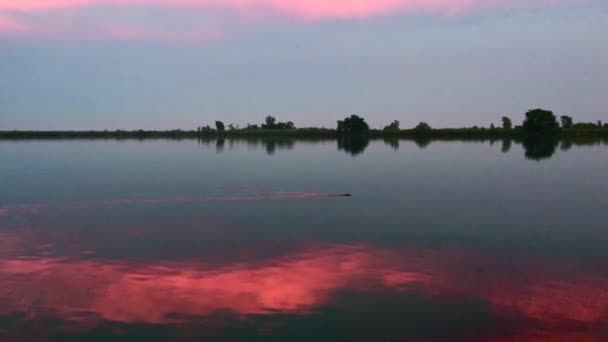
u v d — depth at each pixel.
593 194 39.28
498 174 52.44
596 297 17.72
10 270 20.77
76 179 51.34
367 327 15.45
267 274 20.05
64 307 16.92
